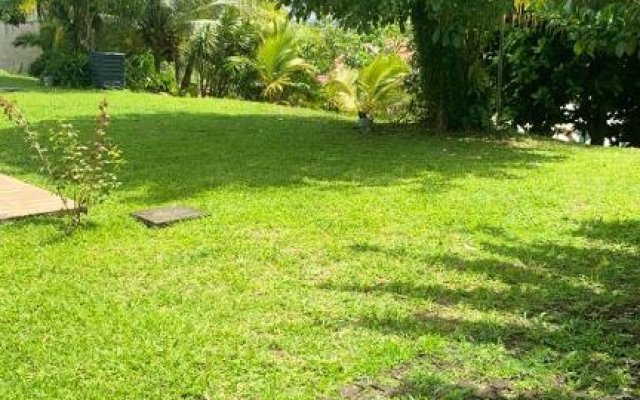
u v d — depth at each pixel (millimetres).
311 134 10914
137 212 5906
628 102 12672
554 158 9062
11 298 4086
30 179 7160
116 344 3508
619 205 6461
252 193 6684
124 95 16438
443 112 11398
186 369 3254
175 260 4785
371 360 3344
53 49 20016
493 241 5355
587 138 13273
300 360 3365
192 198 6465
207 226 5574
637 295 4305
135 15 19531
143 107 14055
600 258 4988
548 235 5535
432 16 10164
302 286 4355
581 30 7332
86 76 18672
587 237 5488
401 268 4707
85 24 20047
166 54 20609
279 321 3811
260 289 4293
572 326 3777
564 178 7664
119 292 4211
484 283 4477
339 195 6645
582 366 3311
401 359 3371
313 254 4969
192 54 19656
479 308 4055
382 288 4348
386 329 3730
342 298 4160
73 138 5949
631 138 13102
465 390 3059
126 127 11078
